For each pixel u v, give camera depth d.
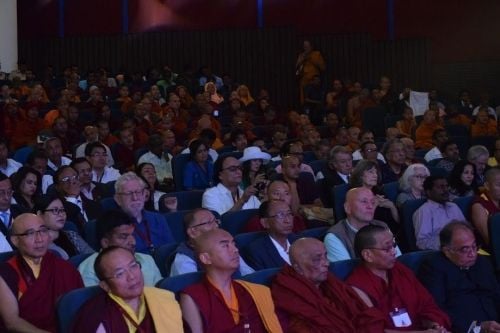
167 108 12.40
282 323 4.54
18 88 13.03
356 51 16.45
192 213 5.06
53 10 16.78
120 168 9.55
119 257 4.01
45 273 4.47
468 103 15.06
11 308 4.32
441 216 6.40
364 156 8.66
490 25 16.19
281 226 5.34
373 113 12.92
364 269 4.89
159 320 4.07
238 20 16.70
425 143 11.52
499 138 10.80
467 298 5.10
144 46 16.61
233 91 14.35
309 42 15.70
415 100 14.16
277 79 16.33
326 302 4.59
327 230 5.71
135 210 5.68
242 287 4.46
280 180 6.78
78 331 3.91
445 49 16.39
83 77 15.48
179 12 16.72
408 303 4.84
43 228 4.48
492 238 5.84
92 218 6.52
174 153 9.62
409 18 16.50
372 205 5.51
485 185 6.71
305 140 10.64
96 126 10.22
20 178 6.43
